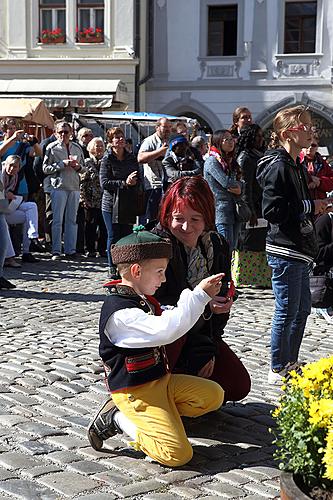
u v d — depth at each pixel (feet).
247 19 85.15
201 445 13.46
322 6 83.76
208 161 27.84
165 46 86.94
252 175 29.48
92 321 24.70
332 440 9.16
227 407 15.51
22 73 83.97
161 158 33.81
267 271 31.78
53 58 83.25
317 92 84.53
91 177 40.91
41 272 35.83
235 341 21.99
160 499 11.30
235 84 85.81
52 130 54.49
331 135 85.81
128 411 12.55
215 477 12.14
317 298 24.66
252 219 30.01
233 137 27.91
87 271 36.58
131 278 12.33
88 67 83.25
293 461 9.87
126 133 55.42
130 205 31.27
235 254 31.81
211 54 87.25
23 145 39.19
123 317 12.11
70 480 11.91
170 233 13.88
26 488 11.58
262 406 15.65
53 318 25.05
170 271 13.79
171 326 11.89
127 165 31.60
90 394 16.40
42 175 41.11
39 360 18.99
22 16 83.46
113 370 12.63
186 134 35.99
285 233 16.70
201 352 14.02
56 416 14.93
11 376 17.54
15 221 38.37
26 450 13.09
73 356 19.52
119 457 12.89
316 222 24.73
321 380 10.09
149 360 12.50
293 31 85.30
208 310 14.05
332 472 9.07
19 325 23.68
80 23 83.56
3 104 51.47
